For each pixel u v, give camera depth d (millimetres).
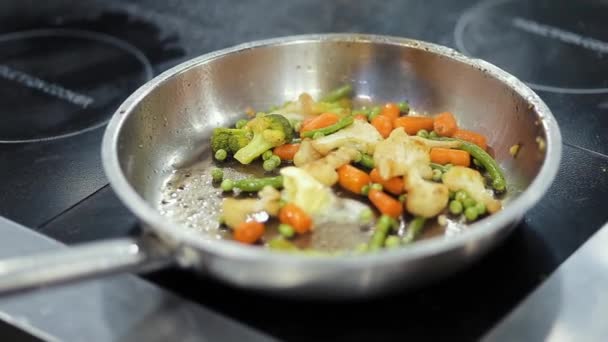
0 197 736
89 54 917
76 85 874
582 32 929
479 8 967
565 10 964
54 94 860
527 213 704
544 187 640
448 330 629
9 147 792
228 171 759
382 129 777
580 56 891
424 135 774
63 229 704
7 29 964
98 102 849
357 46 811
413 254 598
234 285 632
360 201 718
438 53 787
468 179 716
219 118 805
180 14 975
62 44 935
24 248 686
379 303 644
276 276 611
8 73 892
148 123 749
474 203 710
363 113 802
